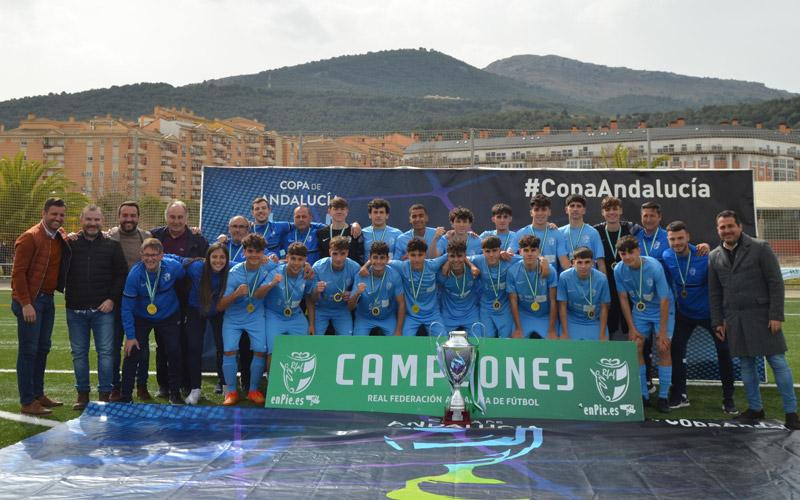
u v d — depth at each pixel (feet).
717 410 19.35
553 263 20.99
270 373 18.37
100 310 18.56
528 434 15.52
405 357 18.19
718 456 13.79
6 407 18.71
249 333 19.49
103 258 18.74
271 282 18.84
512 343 18.03
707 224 23.59
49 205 17.69
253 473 12.66
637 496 11.51
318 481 12.22
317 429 15.94
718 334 17.76
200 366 19.51
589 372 17.58
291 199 24.84
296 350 18.52
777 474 12.65
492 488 11.87
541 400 17.46
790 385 16.51
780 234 56.49
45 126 153.69
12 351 29.58
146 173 89.92
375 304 19.75
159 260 18.80
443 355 17.01
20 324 17.71
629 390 17.33
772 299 16.60
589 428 16.10
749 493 11.67
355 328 20.24
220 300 19.03
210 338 23.97
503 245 21.33
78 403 18.65
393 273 19.80
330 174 24.82
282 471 12.78
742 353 16.94
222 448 14.33
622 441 14.93
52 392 21.07
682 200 23.75
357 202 24.72
